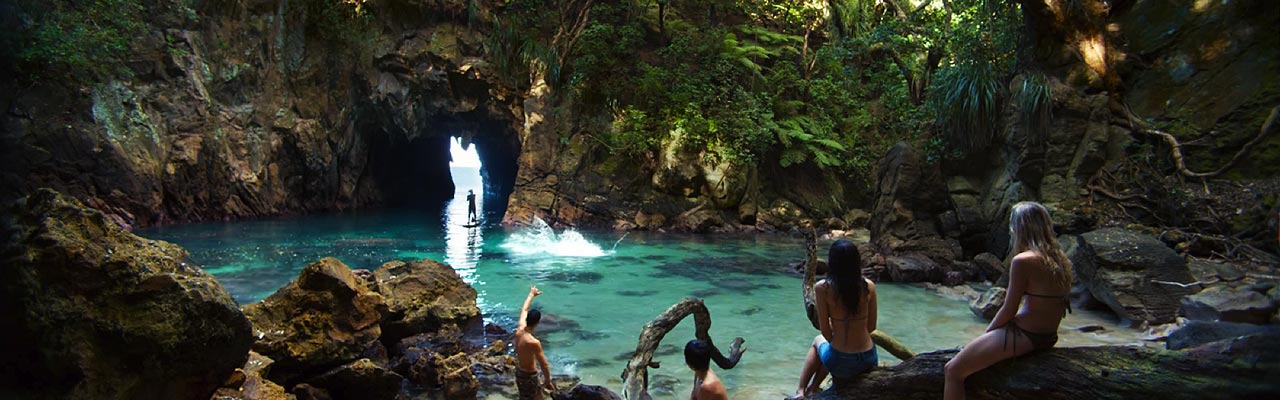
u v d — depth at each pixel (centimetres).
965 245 1606
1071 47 1509
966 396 413
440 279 1007
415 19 2511
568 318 1081
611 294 1273
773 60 2792
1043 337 393
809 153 2562
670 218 2389
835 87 2658
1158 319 988
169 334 497
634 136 2406
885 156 1702
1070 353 393
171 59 2108
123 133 1970
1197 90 1391
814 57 2673
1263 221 1192
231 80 2266
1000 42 1709
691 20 2772
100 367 473
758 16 2861
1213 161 1336
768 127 2431
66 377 462
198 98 2169
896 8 2480
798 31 2870
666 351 902
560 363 843
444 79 2502
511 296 1244
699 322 661
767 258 1752
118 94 1977
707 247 1953
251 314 702
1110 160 1428
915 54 2561
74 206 498
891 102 2475
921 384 434
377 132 2859
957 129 1603
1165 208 1330
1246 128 1309
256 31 2309
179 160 2117
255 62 2320
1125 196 1376
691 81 2473
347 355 712
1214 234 1248
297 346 693
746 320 1080
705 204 2373
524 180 2434
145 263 505
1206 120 1361
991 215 1564
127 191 1967
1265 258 1144
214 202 2255
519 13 2588
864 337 462
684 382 773
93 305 475
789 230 2377
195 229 2011
